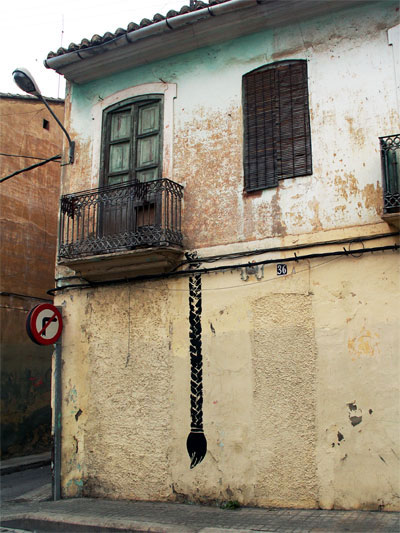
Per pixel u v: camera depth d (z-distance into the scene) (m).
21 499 9.22
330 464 7.02
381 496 6.66
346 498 6.86
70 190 9.94
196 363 8.18
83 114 10.11
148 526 6.75
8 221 13.80
